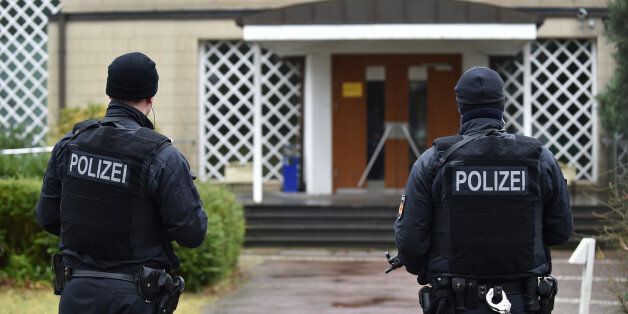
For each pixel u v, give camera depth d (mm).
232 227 15656
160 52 24719
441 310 6340
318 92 24078
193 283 14203
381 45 23625
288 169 24234
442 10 20891
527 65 21375
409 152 24281
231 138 24859
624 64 20391
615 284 10945
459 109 6621
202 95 24844
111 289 6336
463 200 6242
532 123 24453
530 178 6289
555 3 24109
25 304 12703
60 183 6777
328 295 14047
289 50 23406
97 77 24859
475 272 6266
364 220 20609
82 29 24906
